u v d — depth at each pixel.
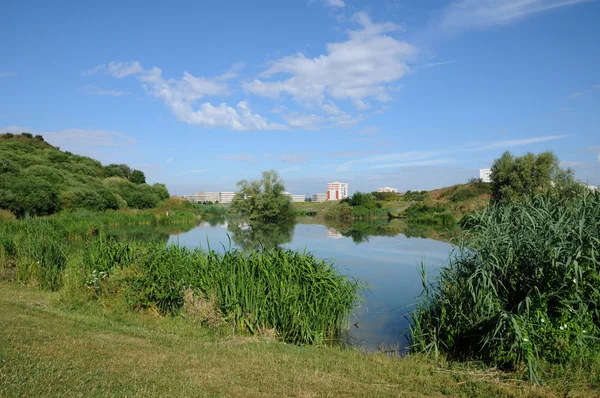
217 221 60.28
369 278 16.41
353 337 9.74
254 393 5.41
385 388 5.89
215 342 8.02
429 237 33.56
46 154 65.19
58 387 5.06
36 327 7.70
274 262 10.45
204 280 10.13
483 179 65.31
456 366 7.05
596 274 6.88
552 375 6.26
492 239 8.30
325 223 53.81
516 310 7.51
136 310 10.25
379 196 87.19
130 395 5.00
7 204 37.03
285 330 9.27
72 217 37.19
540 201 9.38
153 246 12.09
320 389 5.68
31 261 13.66
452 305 8.33
